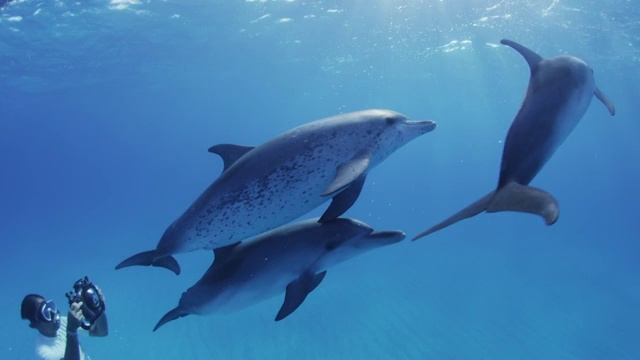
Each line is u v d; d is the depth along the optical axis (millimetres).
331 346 11578
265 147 4734
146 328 12867
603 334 13180
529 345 12234
